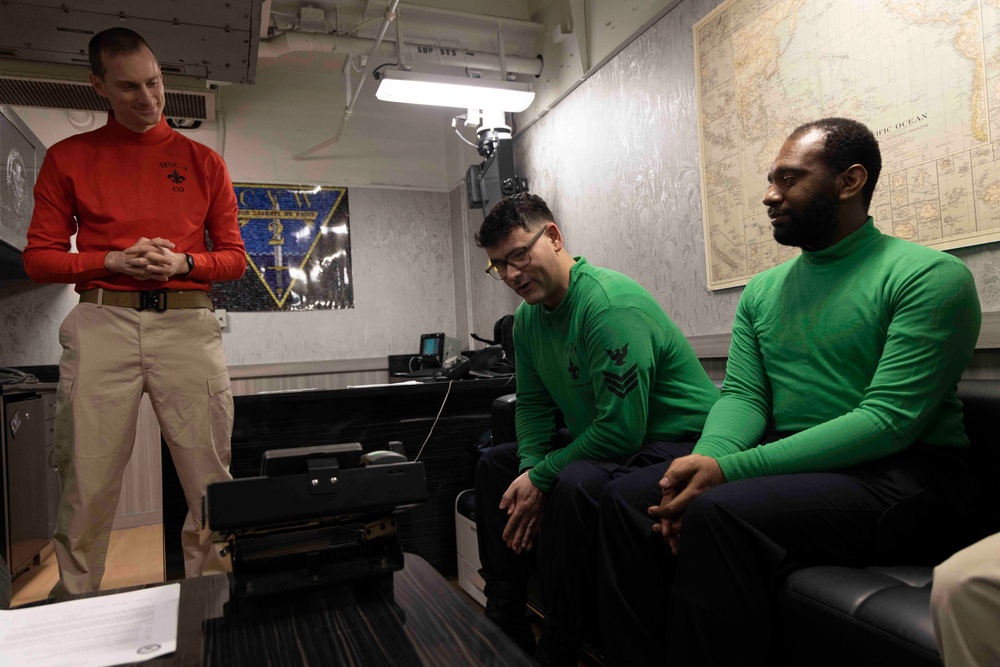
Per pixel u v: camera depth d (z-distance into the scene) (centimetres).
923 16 172
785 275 141
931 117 171
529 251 155
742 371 147
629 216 294
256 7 248
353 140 462
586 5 321
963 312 112
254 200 438
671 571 123
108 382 169
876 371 117
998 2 155
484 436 250
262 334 437
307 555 84
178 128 422
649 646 122
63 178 173
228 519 74
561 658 134
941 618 70
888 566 111
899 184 180
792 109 210
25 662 66
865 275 125
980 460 123
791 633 101
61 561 166
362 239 463
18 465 265
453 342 401
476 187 386
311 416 247
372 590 85
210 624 76
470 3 361
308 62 436
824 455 114
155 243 166
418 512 255
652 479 130
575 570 134
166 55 285
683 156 260
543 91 360
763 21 219
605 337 148
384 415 256
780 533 105
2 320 370
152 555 312
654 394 158
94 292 170
